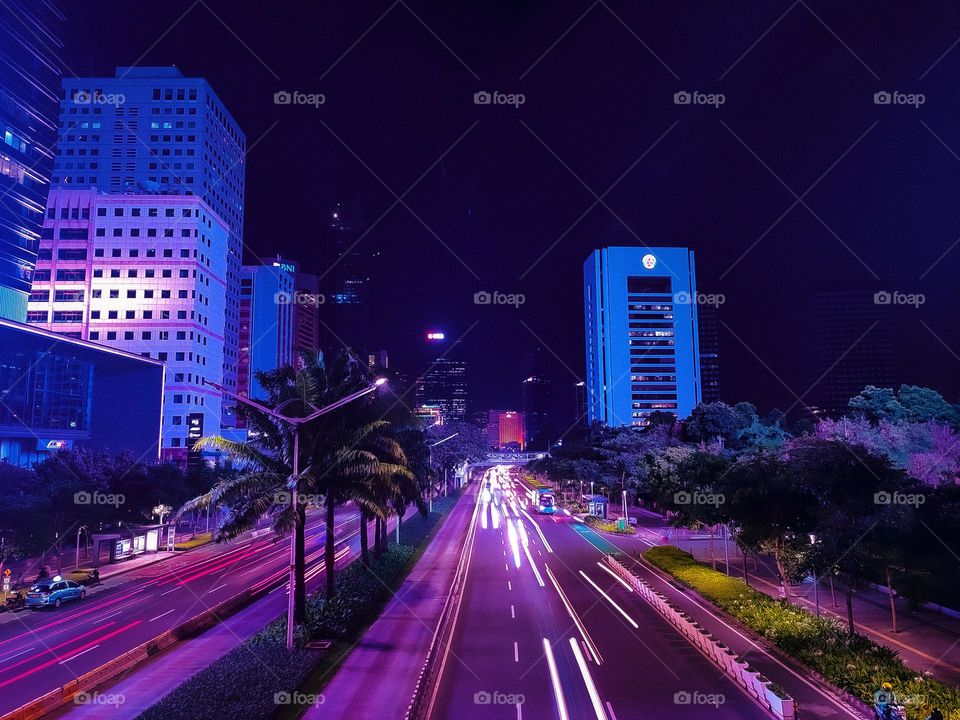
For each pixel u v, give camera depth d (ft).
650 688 73.72
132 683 76.95
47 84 301.02
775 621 92.43
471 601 120.37
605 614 109.40
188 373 398.83
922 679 67.67
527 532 231.91
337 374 107.34
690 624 94.22
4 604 121.70
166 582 149.59
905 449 165.58
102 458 209.15
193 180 490.90
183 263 406.00
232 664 77.36
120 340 399.24
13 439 288.71
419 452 151.84
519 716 65.92
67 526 166.30
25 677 80.28
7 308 283.59
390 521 265.75
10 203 282.56
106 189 487.20
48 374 307.17
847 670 73.31
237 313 581.53
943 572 101.91
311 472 97.40
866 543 85.20
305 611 96.32
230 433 451.53
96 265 403.54
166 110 496.64
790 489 93.50
